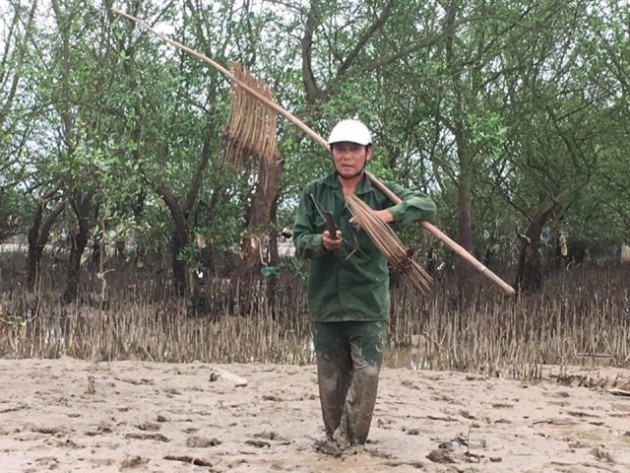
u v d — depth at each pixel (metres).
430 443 5.88
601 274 23.59
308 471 4.97
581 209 23.11
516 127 16.70
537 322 13.48
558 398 8.45
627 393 8.87
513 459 5.53
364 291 5.27
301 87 14.26
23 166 17.61
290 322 14.16
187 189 17.39
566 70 17.16
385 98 15.48
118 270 19.72
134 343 11.30
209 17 14.09
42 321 12.45
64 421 6.19
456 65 15.31
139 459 5.04
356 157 5.31
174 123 14.05
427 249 19.56
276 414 6.88
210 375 8.90
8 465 4.86
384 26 15.52
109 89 13.72
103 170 12.98
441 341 11.41
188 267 15.93
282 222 17.77
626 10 16.45
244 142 5.49
